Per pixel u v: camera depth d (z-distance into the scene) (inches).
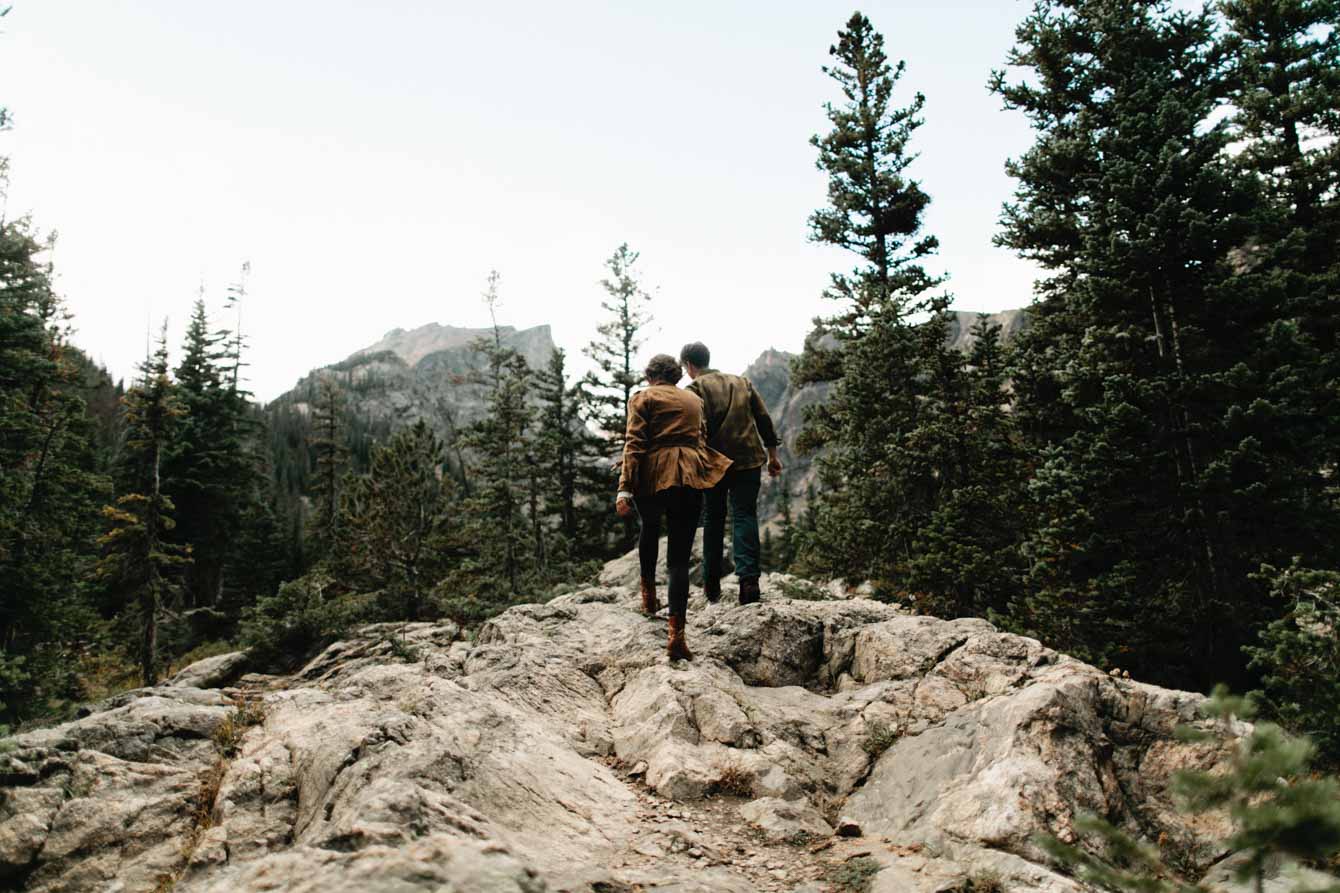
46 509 868.0
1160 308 489.7
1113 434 456.8
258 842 136.7
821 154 910.4
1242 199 466.9
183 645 1078.4
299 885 89.3
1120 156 520.7
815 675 242.7
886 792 167.5
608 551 1365.7
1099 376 489.7
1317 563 418.0
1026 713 163.2
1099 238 499.5
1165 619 437.4
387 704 188.7
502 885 92.5
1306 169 628.4
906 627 233.6
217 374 1617.9
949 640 223.1
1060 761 151.6
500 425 1130.0
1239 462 425.4
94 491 1023.6
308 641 502.6
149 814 146.9
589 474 1409.9
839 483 697.6
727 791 169.2
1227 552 433.7
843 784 177.8
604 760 185.5
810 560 582.6
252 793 149.6
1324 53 656.4
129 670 963.3
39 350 925.2
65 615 828.6
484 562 885.8
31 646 795.4
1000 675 199.0
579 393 1435.8
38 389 914.1
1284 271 489.1
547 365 1496.1
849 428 580.7
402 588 713.0
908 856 139.6
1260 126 681.0
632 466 217.9
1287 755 78.1
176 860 137.7
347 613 525.0
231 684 465.4
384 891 87.4
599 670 236.8
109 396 2112.5
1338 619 253.0
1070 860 90.1
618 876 122.3
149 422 984.9
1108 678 177.8
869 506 542.0
